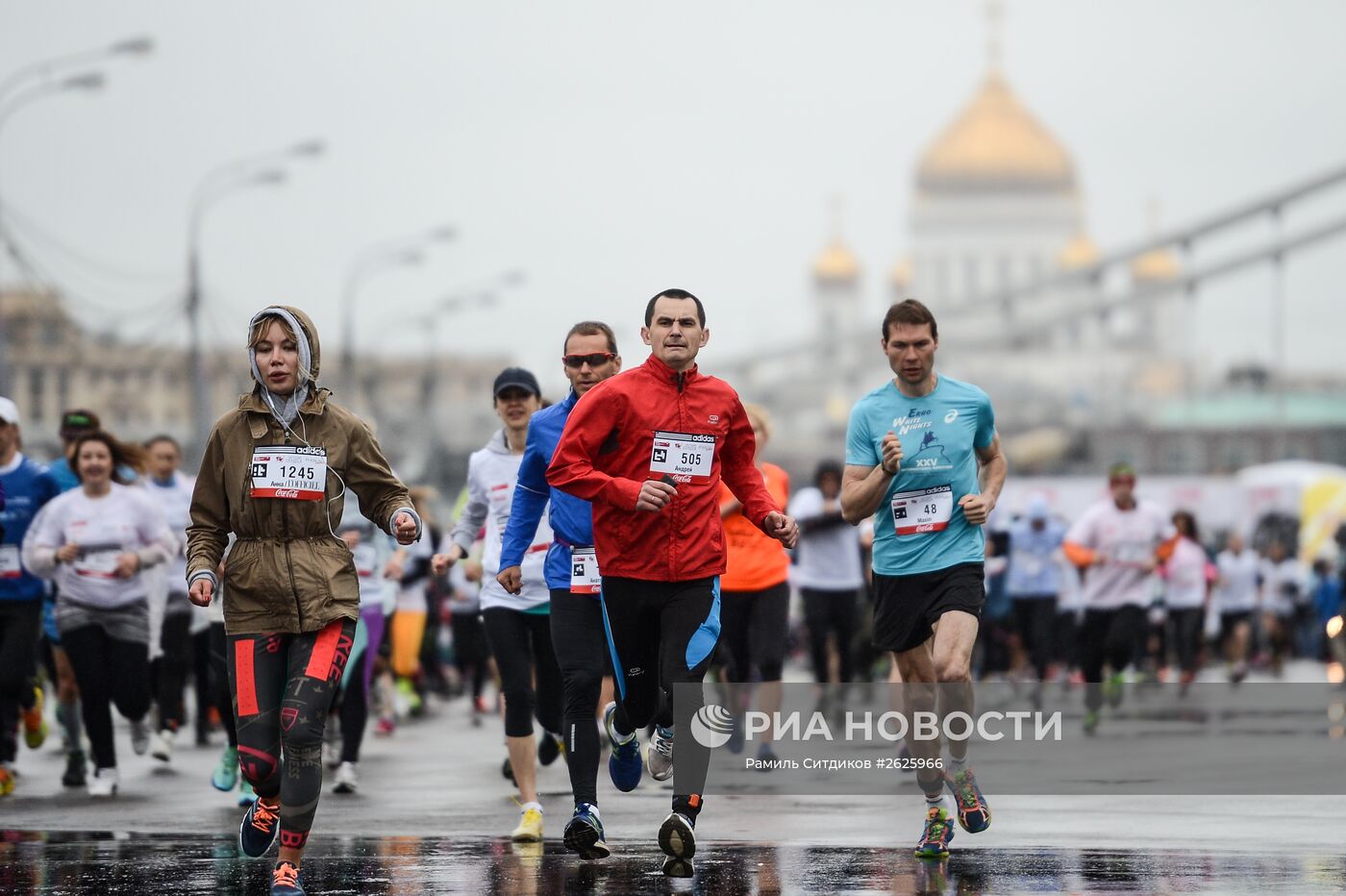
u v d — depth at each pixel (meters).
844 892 17.14
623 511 18.30
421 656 47.81
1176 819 22.77
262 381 17.27
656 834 21.83
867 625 46.75
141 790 28.16
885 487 19.58
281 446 17.16
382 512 17.58
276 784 17.27
